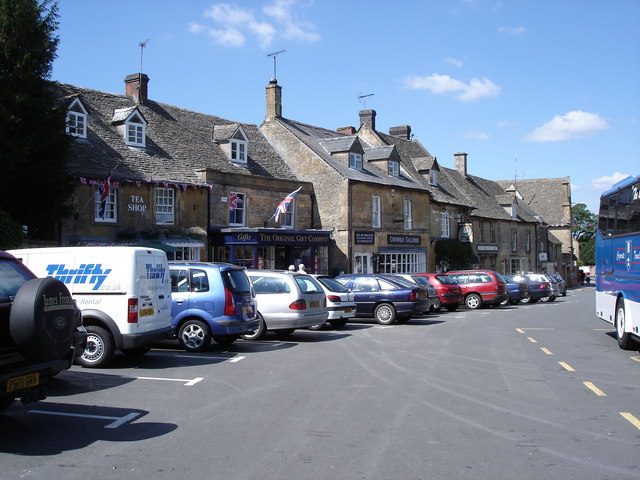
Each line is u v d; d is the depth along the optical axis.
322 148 33.28
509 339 14.57
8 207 16.52
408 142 45.50
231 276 12.51
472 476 5.04
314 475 5.05
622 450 5.76
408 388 8.59
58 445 5.91
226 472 5.12
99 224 20.25
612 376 9.62
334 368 10.25
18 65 15.09
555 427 6.57
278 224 27.98
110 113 24.27
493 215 48.34
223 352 12.24
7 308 5.98
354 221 30.69
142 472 5.12
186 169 24.19
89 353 10.19
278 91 33.59
